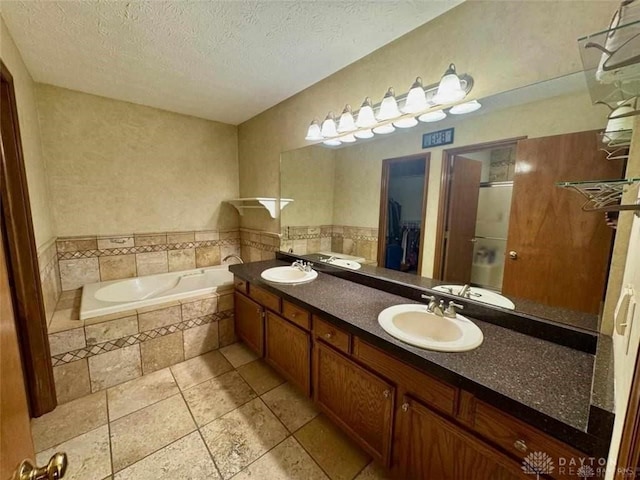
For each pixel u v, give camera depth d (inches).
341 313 55.5
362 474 53.2
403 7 52.2
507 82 47.8
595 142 40.3
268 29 58.1
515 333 48.0
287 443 59.6
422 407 42.0
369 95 69.7
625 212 38.0
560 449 29.3
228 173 127.6
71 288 95.9
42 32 58.1
